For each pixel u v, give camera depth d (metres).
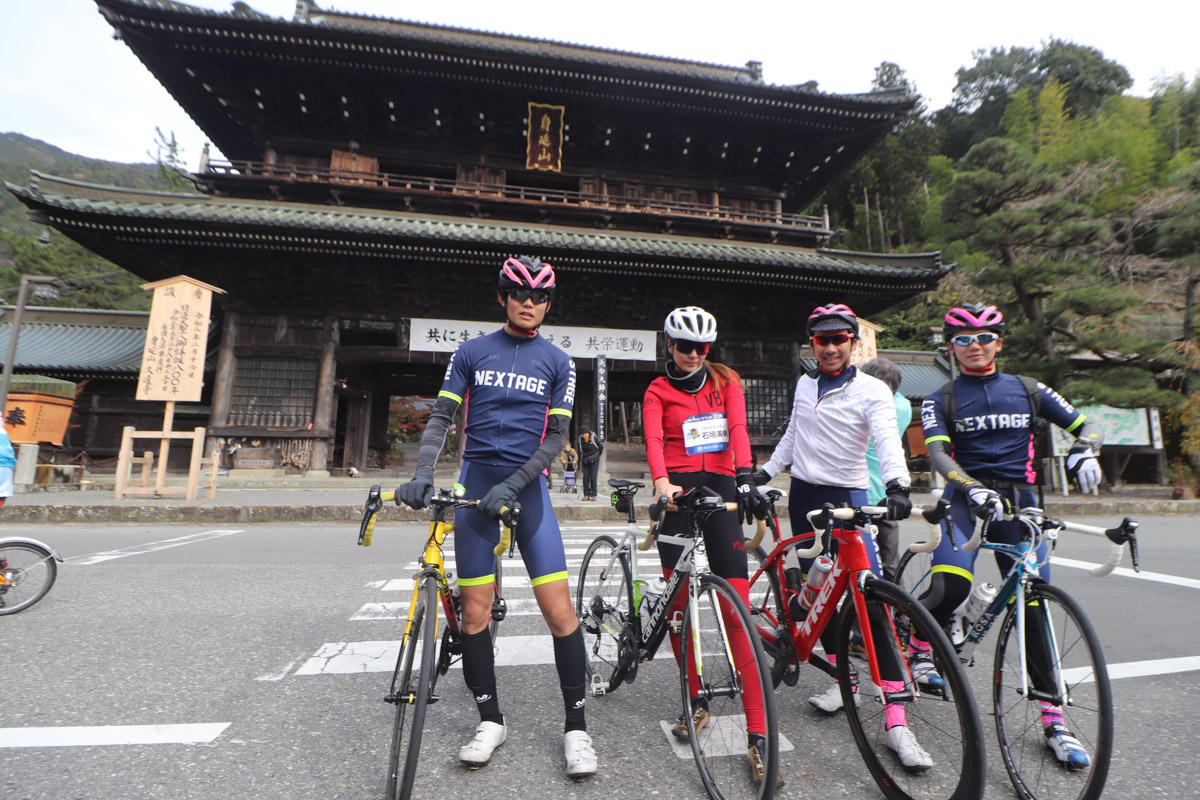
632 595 2.60
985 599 2.25
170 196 13.63
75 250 30.67
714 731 2.19
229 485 12.45
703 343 2.38
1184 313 16.69
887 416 2.32
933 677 2.22
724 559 2.30
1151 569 6.09
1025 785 1.94
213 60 14.35
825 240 17.89
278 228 12.66
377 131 16.38
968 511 2.47
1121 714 2.58
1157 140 35.88
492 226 15.44
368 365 19.02
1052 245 16.27
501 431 2.17
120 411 16.30
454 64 14.62
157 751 2.13
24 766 2.00
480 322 14.66
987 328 2.47
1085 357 17.88
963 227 17.11
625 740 2.28
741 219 17.30
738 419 2.40
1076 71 46.56
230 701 2.58
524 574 5.36
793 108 16.34
